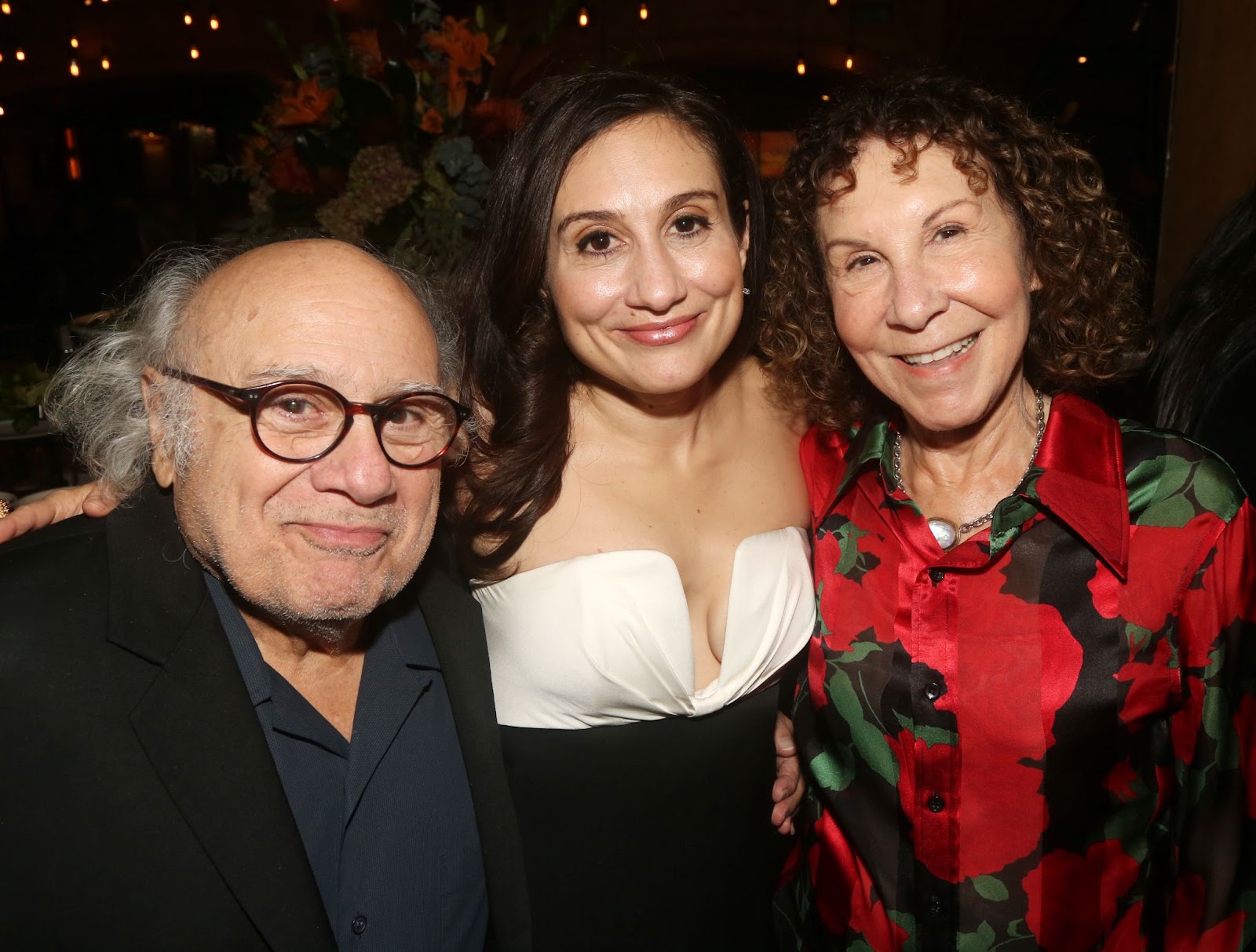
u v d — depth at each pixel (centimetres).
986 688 133
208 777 111
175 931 108
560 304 154
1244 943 124
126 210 1088
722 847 168
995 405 142
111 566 117
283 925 111
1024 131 133
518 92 478
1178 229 415
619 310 148
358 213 244
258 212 258
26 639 110
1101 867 131
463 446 153
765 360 190
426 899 132
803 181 138
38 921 104
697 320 150
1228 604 124
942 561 136
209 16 1052
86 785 107
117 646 112
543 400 165
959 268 128
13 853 104
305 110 245
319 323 114
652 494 170
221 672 116
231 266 121
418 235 246
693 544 171
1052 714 130
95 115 1264
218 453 113
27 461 252
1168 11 587
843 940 149
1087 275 139
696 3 983
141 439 124
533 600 161
